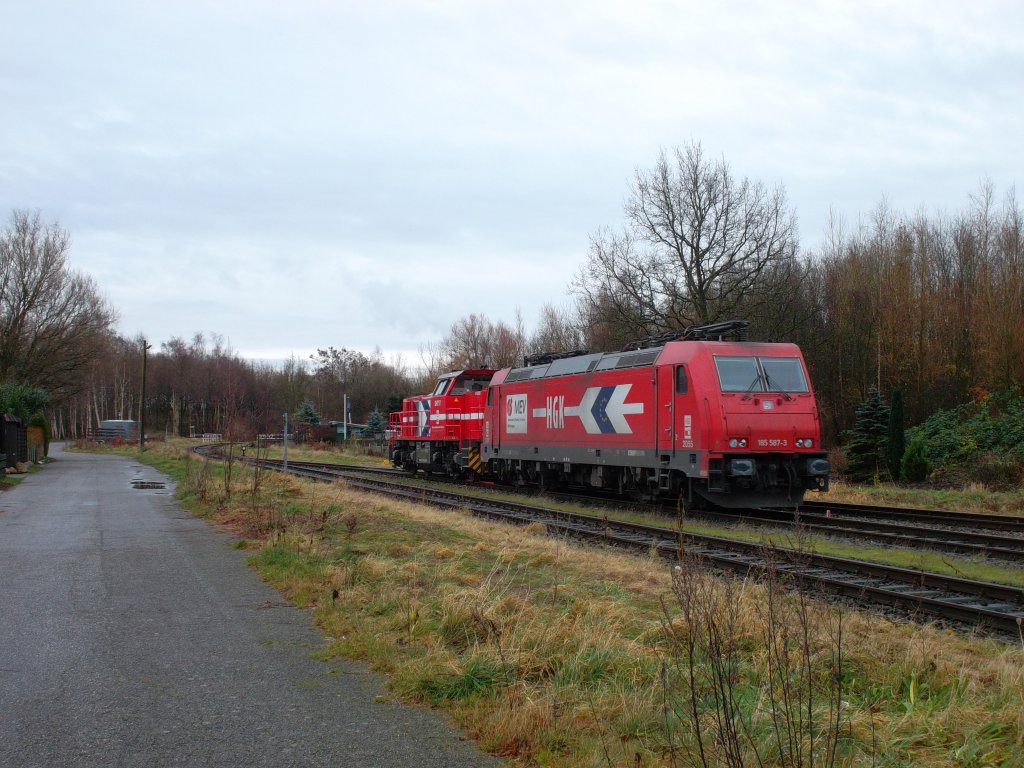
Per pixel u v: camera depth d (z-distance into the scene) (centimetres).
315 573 1042
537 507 1966
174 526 1597
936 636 806
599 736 514
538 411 2430
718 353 1777
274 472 2823
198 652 724
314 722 555
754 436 1725
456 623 750
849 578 1083
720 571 1132
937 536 1512
